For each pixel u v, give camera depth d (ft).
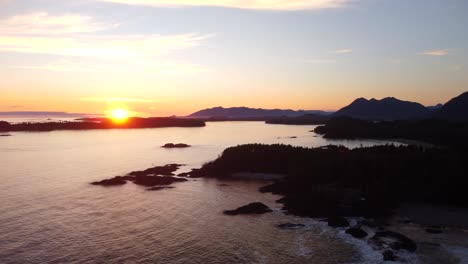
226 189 306.96
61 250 177.17
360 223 213.25
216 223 217.15
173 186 318.45
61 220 220.84
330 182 286.66
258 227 209.87
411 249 176.45
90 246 182.19
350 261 164.96
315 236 195.52
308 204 241.96
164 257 170.60
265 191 296.71
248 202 263.08
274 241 189.06
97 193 290.35
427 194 263.08
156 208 248.11
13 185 316.60
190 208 248.11
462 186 258.57
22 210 240.32
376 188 259.19
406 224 214.69
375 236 191.62
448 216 228.84
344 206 236.84
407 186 271.90
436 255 170.71
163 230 205.16
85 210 242.58
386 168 293.02
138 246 182.91
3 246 180.96
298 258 168.66
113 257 170.19
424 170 284.82
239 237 194.80
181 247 181.88
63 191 295.89
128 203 261.03
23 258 168.04
